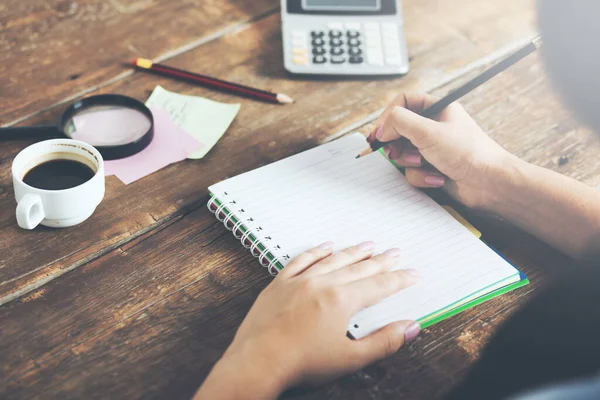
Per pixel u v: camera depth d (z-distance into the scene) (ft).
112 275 3.05
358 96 4.04
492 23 4.60
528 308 2.25
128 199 3.36
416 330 2.77
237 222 3.22
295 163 3.51
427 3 4.72
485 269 3.07
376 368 2.77
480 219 3.40
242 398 2.47
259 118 3.85
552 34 1.79
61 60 4.07
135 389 2.68
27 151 3.21
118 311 2.92
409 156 3.42
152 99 3.88
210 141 3.67
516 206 3.28
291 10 4.28
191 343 2.84
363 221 3.25
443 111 3.53
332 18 4.28
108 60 4.10
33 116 3.73
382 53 4.19
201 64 4.14
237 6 4.57
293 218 3.22
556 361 2.08
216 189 3.32
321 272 2.87
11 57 4.04
